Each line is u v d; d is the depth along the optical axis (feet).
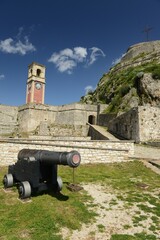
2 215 17.15
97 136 92.68
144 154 45.80
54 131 130.52
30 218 16.63
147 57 146.00
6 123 147.64
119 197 22.13
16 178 23.03
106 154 39.96
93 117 140.05
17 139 37.73
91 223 16.43
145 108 67.77
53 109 149.28
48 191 22.97
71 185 24.63
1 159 35.88
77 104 138.41
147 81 102.06
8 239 13.71
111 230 15.47
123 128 79.20
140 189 25.03
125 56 182.91
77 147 38.50
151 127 67.10
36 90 168.04
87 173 32.22
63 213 17.71
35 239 13.79
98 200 21.18
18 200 20.30
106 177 30.30
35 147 37.47
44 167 21.62
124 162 39.75
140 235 14.79
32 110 141.79
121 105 109.40
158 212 18.66
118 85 136.98
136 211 18.80
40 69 173.06
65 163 18.97
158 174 32.22
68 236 14.43
